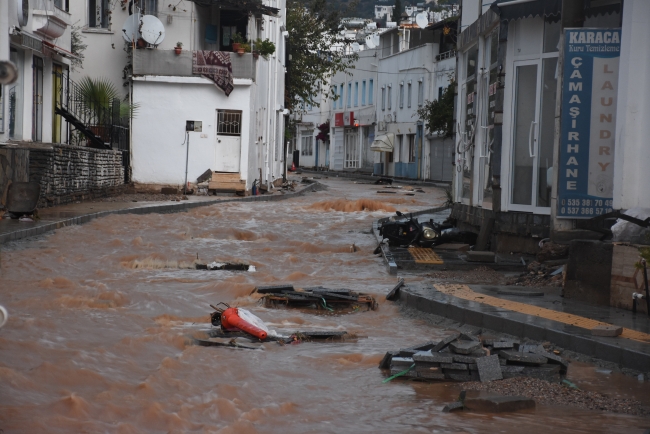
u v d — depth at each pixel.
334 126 82.25
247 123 35.44
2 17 12.02
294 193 39.56
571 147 13.47
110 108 33.62
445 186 50.91
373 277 14.75
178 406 6.82
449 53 57.31
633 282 10.45
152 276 14.27
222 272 15.11
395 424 6.58
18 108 26.11
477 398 7.03
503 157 17.16
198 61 35.03
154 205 26.61
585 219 13.61
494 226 17.38
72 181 26.50
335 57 60.66
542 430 6.43
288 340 9.54
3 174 20.33
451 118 44.75
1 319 5.38
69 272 14.37
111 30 36.94
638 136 12.22
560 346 9.02
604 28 13.30
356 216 27.19
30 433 6.02
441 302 11.06
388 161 69.56
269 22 42.41
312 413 6.86
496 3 16.70
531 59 16.53
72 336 9.18
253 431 6.31
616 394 7.45
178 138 35.47
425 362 7.98
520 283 13.35
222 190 35.47
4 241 16.84
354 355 8.87
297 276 14.69
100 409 6.64
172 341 9.20
